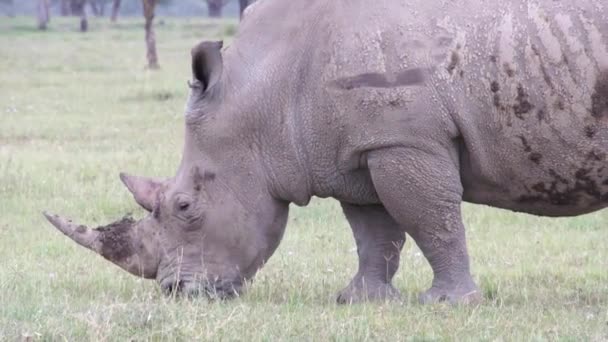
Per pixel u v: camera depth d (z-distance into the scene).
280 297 16.12
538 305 15.54
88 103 47.06
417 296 16.06
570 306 15.57
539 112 14.48
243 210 15.52
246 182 15.51
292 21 15.48
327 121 15.10
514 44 14.45
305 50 15.27
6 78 59.84
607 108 14.32
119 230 15.77
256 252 15.69
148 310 14.23
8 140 34.91
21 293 16.05
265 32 15.62
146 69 65.88
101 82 57.16
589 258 19.88
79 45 89.62
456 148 14.97
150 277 15.79
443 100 14.62
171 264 15.55
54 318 14.06
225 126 15.44
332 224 23.17
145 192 15.85
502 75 14.49
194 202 15.49
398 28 14.73
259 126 15.44
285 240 21.41
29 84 56.47
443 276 15.45
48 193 25.44
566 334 13.55
